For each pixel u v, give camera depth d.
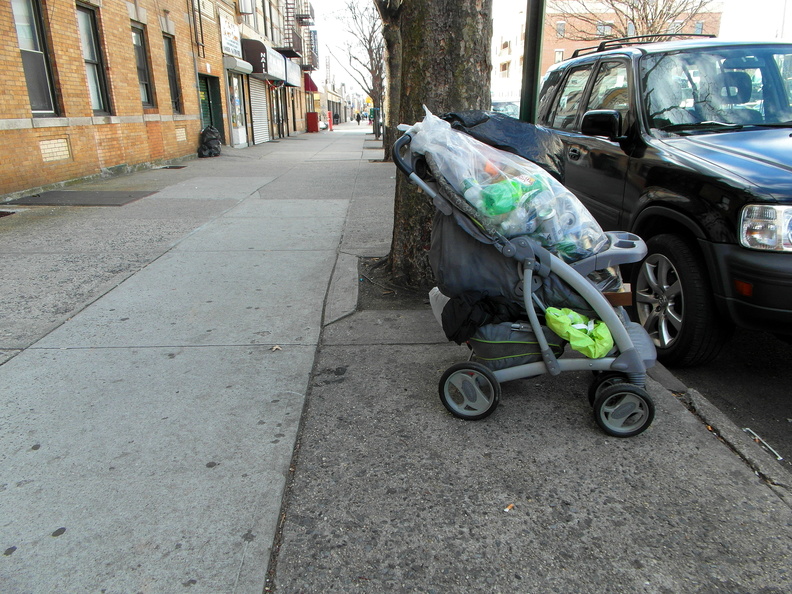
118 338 4.00
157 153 14.59
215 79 20.20
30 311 4.48
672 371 3.72
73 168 10.81
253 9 25.83
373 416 3.04
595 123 4.21
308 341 3.97
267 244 6.48
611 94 4.81
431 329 4.14
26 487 2.47
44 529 2.23
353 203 9.02
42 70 9.92
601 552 2.14
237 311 4.51
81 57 10.87
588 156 4.86
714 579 2.02
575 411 3.07
